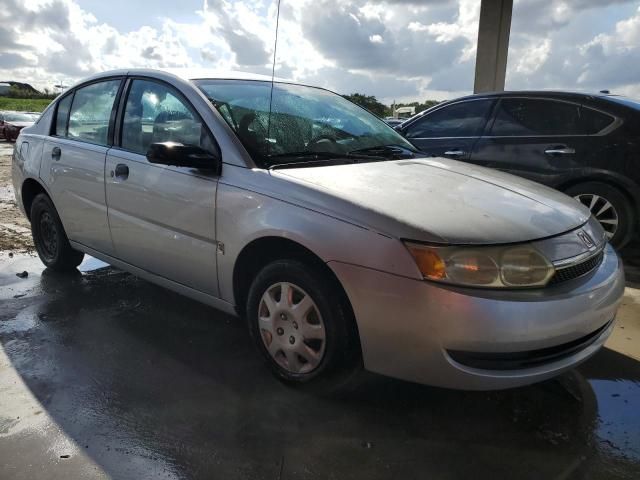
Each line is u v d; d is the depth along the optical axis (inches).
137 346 127.7
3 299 156.5
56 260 175.3
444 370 89.0
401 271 88.6
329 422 98.7
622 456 90.6
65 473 84.8
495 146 216.7
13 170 189.8
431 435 95.6
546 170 205.2
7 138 885.2
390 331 90.9
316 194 100.1
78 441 92.7
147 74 140.8
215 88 130.4
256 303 111.4
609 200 195.5
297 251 104.3
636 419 101.3
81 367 117.8
